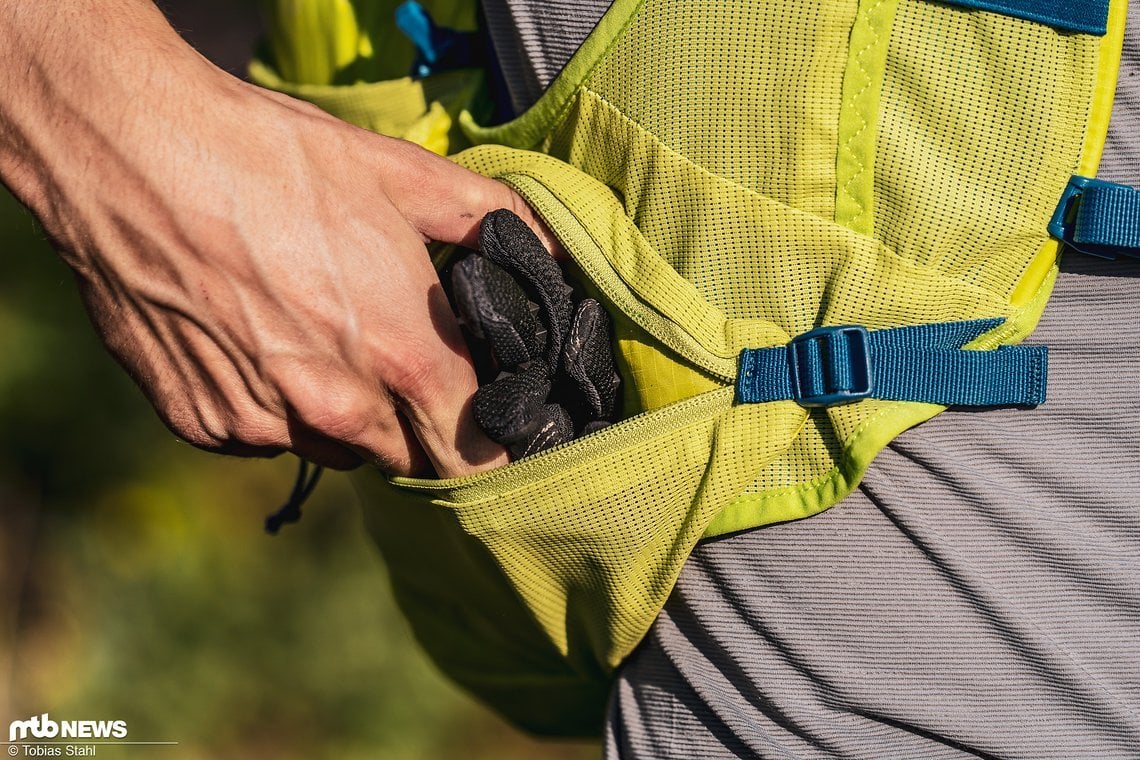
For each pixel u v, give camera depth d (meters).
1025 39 0.77
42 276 2.97
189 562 2.93
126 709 2.78
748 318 0.86
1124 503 0.86
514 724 1.35
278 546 2.97
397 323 0.82
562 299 0.84
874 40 0.79
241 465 3.05
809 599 0.89
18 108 0.82
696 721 0.97
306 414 0.83
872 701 0.90
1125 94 0.79
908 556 0.87
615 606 0.94
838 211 0.82
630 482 0.85
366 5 1.12
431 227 0.88
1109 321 0.84
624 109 0.87
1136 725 0.90
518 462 0.84
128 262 0.81
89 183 0.80
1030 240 0.81
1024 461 0.86
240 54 3.23
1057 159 0.79
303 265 0.80
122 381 3.03
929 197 0.80
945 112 0.79
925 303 0.82
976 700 0.90
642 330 0.86
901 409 0.82
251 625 2.88
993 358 0.83
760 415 0.84
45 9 0.82
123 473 3.06
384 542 1.22
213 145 0.79
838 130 0.81
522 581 0.95
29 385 2.97
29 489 3.05
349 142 0.84
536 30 0.90
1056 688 0.90
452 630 1.25
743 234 0.84
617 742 1.03
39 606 2.96
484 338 0.78
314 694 2.82
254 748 2.77
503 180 0.90
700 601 0.93
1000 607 0.87
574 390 0.88
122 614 2.89
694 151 0.84
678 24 0.83
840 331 0.82
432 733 2.81
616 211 0.88
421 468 0.92
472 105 1.03
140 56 0.80
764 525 0.88
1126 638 0.89
